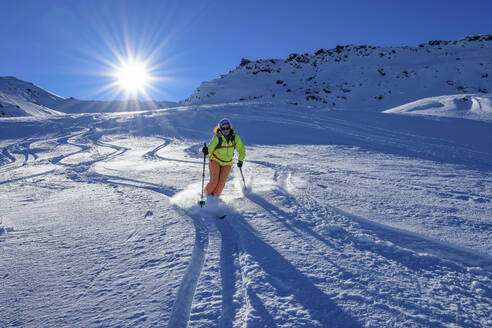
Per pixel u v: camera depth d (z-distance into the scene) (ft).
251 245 7.86
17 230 9.30
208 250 7.72
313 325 4.70
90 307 5.29
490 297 5.41
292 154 28.37
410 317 4.87
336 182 15.52
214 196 12.97
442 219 9.62
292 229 9.00
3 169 23.97
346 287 5.76
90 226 9.63
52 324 4.84
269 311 5.06
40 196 14.21
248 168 21.04
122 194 14.24
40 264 6.95
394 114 67.41
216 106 91.25
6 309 5.25
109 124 63.77
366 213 10.26
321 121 60.39
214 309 5.15
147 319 4.93
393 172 18.63
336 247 7.65
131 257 7.28
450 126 50.67
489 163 24.91
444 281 5.96
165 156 29.14
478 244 7.64
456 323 4.72
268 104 96.68
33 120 67.36
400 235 8.34
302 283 5.92
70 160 27.99
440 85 193.16
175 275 6.36
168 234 8.83
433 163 22.84
